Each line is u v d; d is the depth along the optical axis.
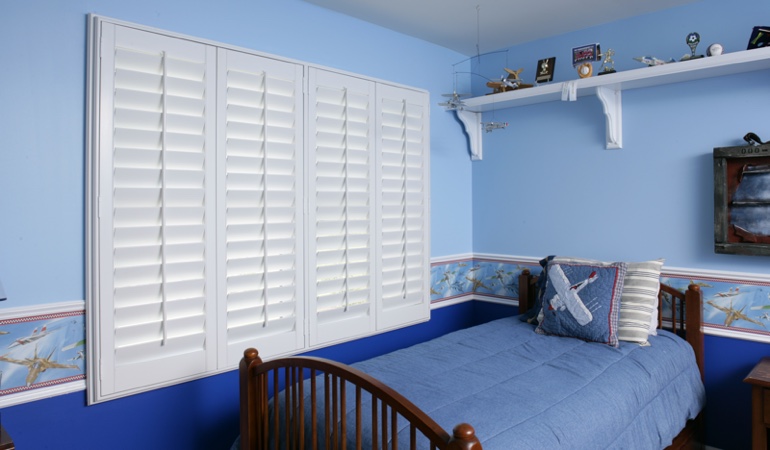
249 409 1.84
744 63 2.31
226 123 2.21
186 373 2.11
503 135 3.45
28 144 1.78
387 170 2.92
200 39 2.13
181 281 2.08
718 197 2.51
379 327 2.88
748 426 2.51
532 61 3.27
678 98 2.70
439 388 1.89
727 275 2.56
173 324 2.06
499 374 2.04
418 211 3.12
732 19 2.52
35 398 1.79
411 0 2.58
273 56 2.37
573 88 2.79
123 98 1.93
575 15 2.81
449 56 3.42
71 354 1.87
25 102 1.77
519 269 3.39
